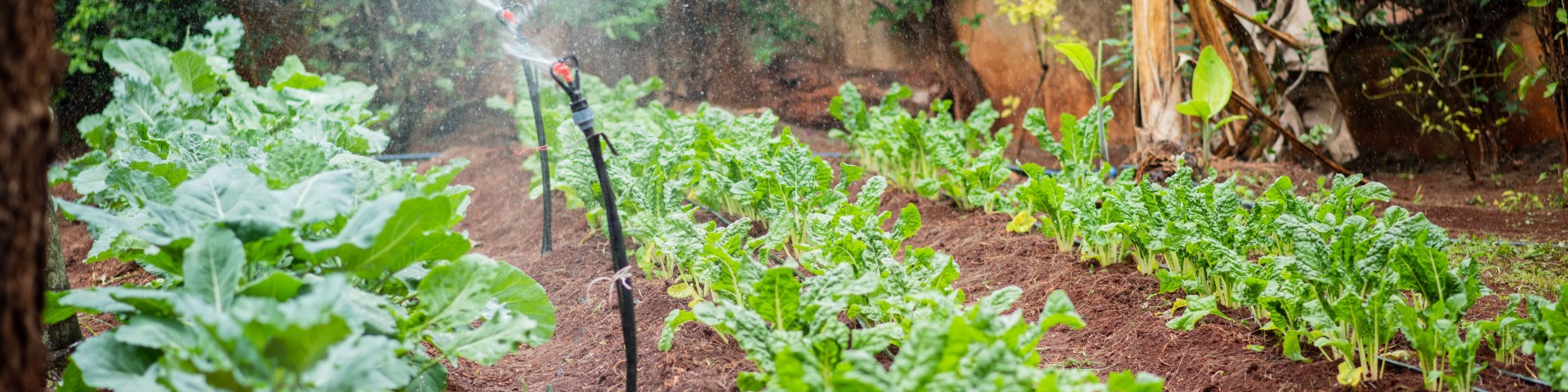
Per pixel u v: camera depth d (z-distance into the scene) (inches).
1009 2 432.5
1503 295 158.1
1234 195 149.1
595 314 158.4
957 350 84.7
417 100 375.2
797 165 176.7
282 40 356.8
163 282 121.9
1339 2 338.3
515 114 296.0
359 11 365.1
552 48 396.2
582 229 207.5
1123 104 423.8
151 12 333.1
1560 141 331.3
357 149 206.7
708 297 151.0
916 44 446.0
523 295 122.0
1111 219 165.8
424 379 113.3
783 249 184.2
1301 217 149.7
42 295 72.7
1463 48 340.5
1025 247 185.6
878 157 247.3
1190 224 149.3
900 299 122.4
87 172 146.6
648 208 174.9
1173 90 280.8
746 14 431.2
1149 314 148.2
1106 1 420.8
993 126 442.6
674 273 169.5
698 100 429.7
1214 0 279.6
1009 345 94.0
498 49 379.2
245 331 79.8
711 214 212.5
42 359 73.1
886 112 276.2
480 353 101.3
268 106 204.8
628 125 238.8
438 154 324.5
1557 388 99.0
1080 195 173.2
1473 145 350.9
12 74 65.6
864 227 135.8
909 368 84.0
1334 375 120.6
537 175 259.6
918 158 235.1
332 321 73.3
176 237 95.4
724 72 431.5
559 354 145.0
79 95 335.3
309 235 108.5
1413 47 352.2
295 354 75.5
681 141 186.4
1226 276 144.3
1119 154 393.1
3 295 67.0
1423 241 121.6
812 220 155.4
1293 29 299.6
